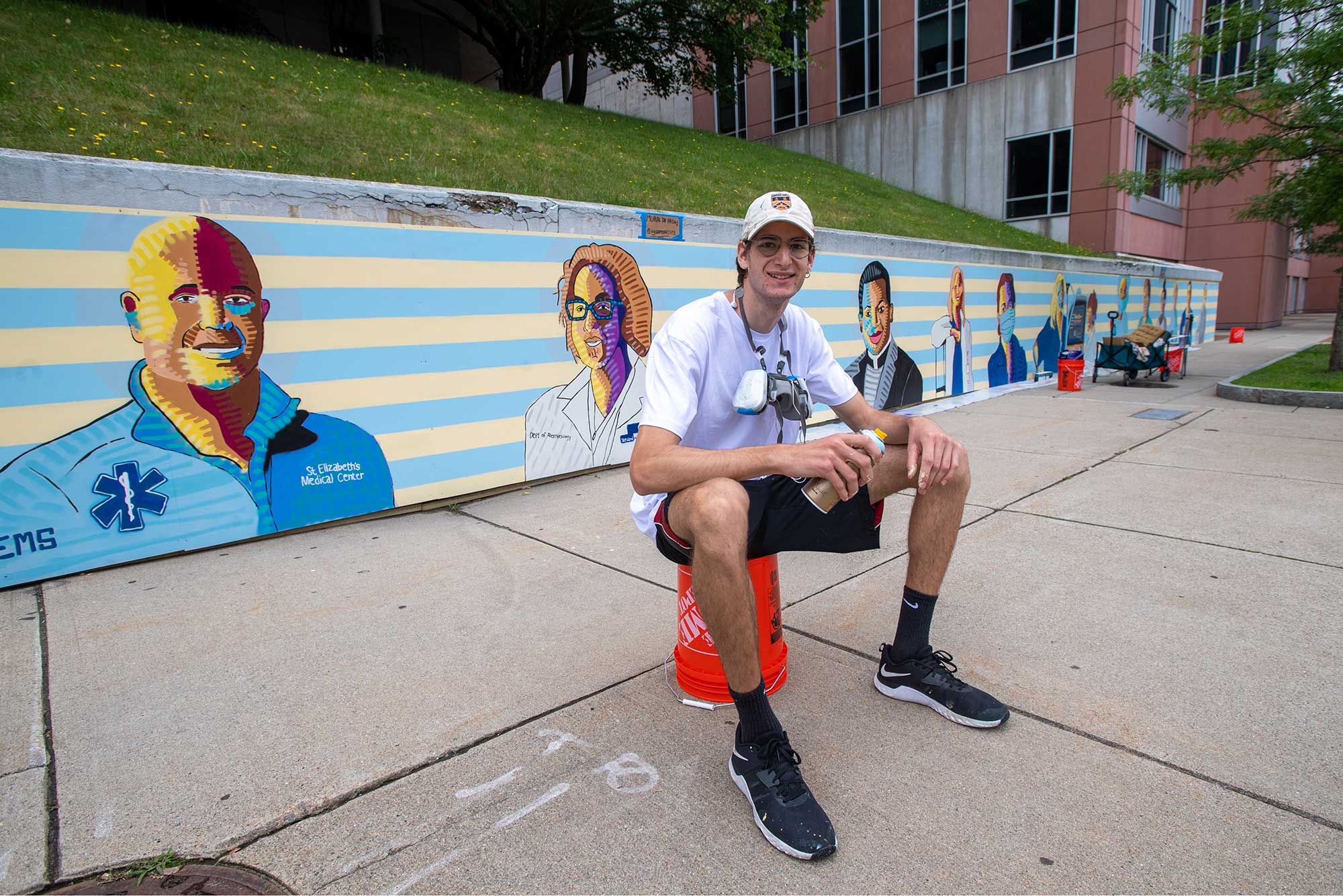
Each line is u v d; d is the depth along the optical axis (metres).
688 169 10.05
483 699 2.27
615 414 5.20
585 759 1.96
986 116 18.05
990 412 7.50
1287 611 2.69
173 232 3.43
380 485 4.18
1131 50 15.87
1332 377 8.52
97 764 1.95
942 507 2.05
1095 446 5.68
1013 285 9.56
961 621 2.71
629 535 3.83
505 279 4.52
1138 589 2.95
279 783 1.87
